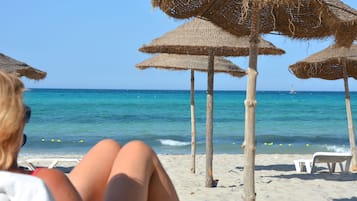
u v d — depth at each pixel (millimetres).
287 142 24453
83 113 41375
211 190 8961
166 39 8141
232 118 38688
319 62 11094
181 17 5762
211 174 9250
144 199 2656
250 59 5090
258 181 10195
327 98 83625
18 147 1905
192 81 11297
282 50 8477
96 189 2961
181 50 8617
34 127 29906
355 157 11984
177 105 54875
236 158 14586
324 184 9844
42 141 22875
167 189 2830
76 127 30422
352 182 10094
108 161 3039
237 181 10133
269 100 73000
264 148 21203
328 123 36125
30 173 2023
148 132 28156
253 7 5047
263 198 8414
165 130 29391
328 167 11586
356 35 4934
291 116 42438
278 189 9250
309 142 24422
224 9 6102
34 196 1754
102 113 41750
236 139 24984
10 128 1837
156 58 10836
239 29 6461
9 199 1747
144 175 2691
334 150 20328
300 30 6145
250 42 5109
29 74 11430
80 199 2094
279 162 13805
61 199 2016
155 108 49750
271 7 5781
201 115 41188
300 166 11625
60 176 2068
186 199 8164
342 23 4754
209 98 8977
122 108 48594
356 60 11352
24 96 1949
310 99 78250
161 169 2854
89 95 82688
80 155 17062
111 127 30891
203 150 20297
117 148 3107
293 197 8531
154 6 5078
